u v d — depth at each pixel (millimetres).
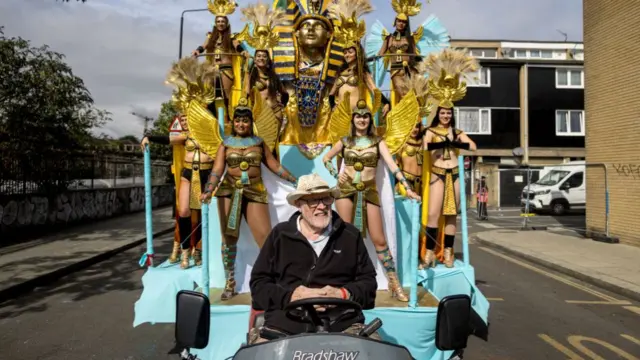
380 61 6262
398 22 5781
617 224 12227
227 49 5539
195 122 4656
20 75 14000
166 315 4570
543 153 28688
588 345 5438
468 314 2533
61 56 14930
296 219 3020
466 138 5375
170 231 16156
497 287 8352
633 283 8031
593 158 13016
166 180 27953
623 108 11773
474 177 27172
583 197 21953
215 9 5477
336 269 2834
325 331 2453
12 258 10234
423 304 4078
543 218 20781
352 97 5195
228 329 3883
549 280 8914
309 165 5176
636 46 11234
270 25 5172
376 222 4391
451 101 5352
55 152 14422
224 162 4270
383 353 2264
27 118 13969
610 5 12117
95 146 19078
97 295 7867
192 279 4742
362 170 4371
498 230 16094
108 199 18859
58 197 14844
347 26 5117
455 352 2633
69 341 5629
